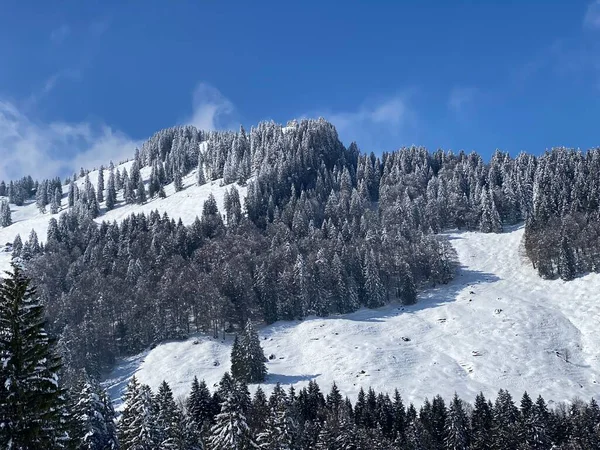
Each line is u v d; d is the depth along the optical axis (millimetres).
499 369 123250
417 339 142500
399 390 113812
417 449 82938
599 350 130125
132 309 154625
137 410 58125
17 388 25922
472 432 88812
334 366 126625
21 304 27516
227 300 155500
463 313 154500
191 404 92938
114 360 143125
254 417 83750
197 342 145750
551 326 142250
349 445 74750
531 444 83250
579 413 92438
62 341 130250
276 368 128375
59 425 28094
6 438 25500
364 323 153000
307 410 94875
